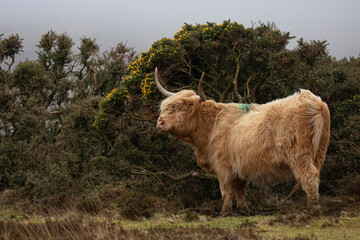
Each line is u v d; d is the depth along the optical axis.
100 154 19.25
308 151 9.70
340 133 16.66
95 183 17.69
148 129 19.66
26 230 7.16
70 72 29.86
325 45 17.20
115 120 19.98
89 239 6.60
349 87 19.09
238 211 11.74
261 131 10.38
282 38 18.88
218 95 18.95
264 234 7.72
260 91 19.80
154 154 19.89
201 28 20.09
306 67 18.89
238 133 10.98
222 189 11.60
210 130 12.05
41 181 16.86
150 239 6.81
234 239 6.94
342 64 24.52
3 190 19.11
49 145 20.67
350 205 10.17
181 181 16.31
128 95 19.73
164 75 18.75
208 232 7.71
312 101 9.80
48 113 24.81
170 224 9.83
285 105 10.13
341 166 15.55
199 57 19.53
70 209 12.89
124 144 20.00
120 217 11.29
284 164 10.17
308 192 9.60
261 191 15.12
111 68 28.14
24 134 22.48
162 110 12.38
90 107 20.94
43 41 29.86
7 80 27.59
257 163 10.45
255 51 18.59
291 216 9.06
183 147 19.05
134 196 12.99
